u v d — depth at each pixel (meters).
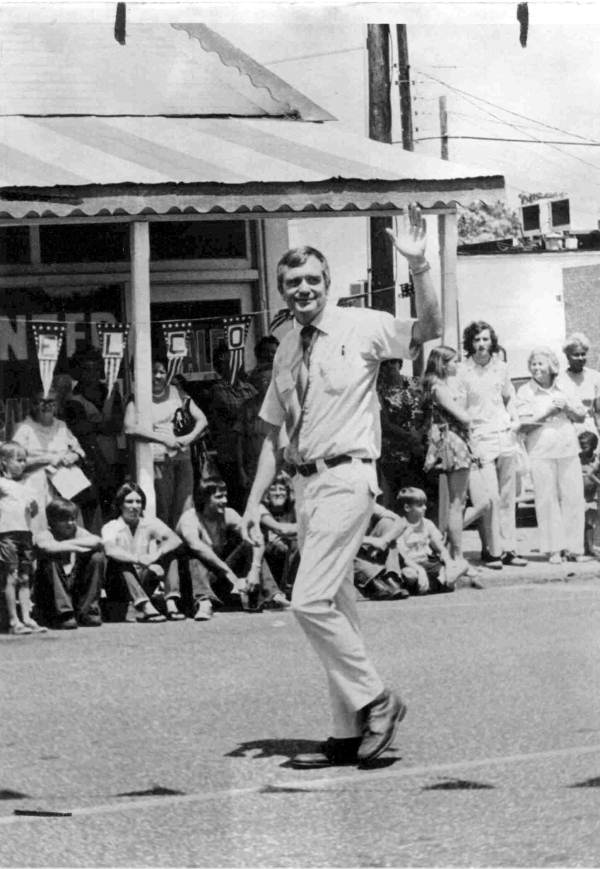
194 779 6.24
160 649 9.46
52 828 5.57
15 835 5.49
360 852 5.20
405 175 12.62
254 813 5.70
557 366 13.01
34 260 14.85
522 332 15.44
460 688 7.98
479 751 6.59
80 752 6.77
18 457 10.42
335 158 13.02
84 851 5.27
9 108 13.98
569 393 13.03
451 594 11.75
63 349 14.74
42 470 10.83
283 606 10.98
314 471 6.25
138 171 11.99
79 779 6.29
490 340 12.66
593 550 13.20
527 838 5.32
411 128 14.78
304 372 6.27
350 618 6.38
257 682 8.37
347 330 6.27
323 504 6.19
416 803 5.79
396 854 5.17
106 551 10.55
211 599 10.75
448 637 9.68
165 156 12.62
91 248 15.03
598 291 15.22
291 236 16.03
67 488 10.91
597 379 13.22
